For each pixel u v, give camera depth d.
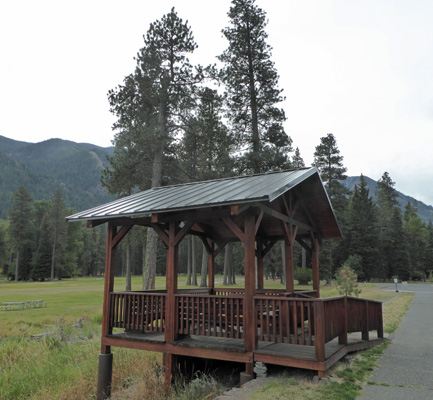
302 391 5.31
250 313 6.46
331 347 6.85
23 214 66.62
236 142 25.25
